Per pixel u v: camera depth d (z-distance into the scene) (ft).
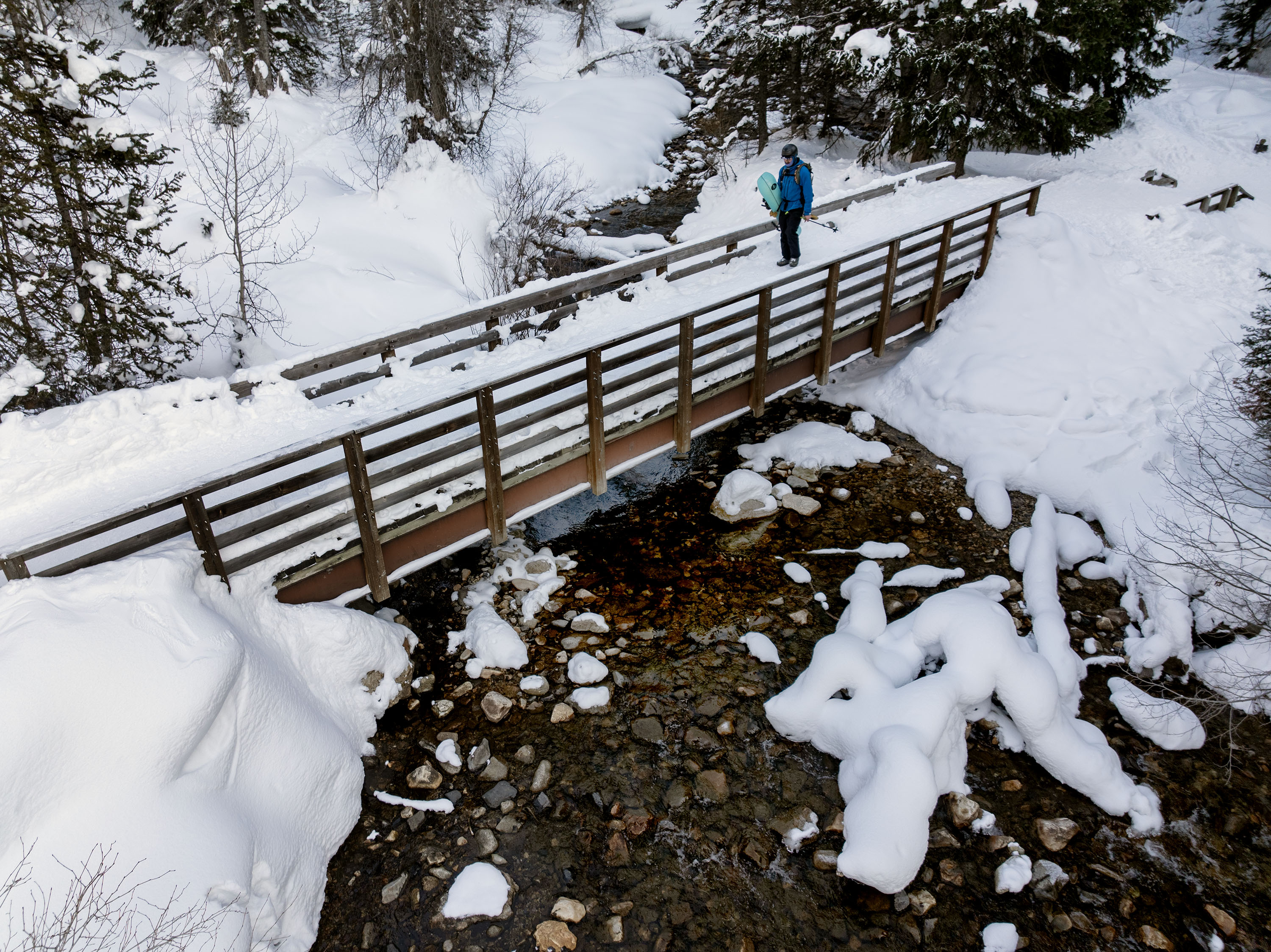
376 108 55.67
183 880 13.58
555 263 48.16
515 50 72.84
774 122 66.59
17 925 12.01
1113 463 29.04
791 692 20.24
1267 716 21.15
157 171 49.49
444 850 17.39
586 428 24.52
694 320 28.04
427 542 21.88
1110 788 18.61
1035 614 23.91
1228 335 33.60
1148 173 50.11
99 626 14.69
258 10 62.59
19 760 12.87
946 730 18.80
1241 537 24.14
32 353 29.55
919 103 45.70
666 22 101.71
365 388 29.53
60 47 28.81
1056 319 35.22
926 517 28.96
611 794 18.61
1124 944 15.96
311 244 45.37
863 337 33.83
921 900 16.53
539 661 22.43
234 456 21.63
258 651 17.53
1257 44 72.74
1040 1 41.88
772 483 31.22
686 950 15.56
